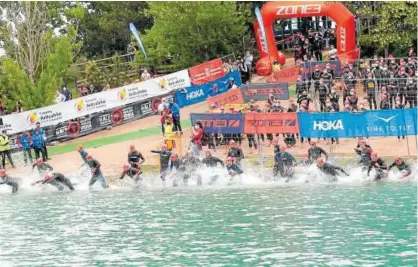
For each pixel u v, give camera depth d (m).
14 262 23.66
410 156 39.31
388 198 31.25
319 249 23.84
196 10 60.72
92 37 74.56
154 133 48.66
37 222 29.84
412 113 37.47
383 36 57.03
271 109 42.25
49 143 48.72
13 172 43.44
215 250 24.22
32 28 57.91
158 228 27.77
